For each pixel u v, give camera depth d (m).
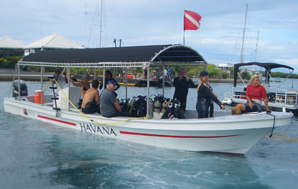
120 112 7.38
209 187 4.98
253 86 6.64
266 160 6.57
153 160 6.15
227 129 5.87
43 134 8.20
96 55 8.17
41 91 10.38
